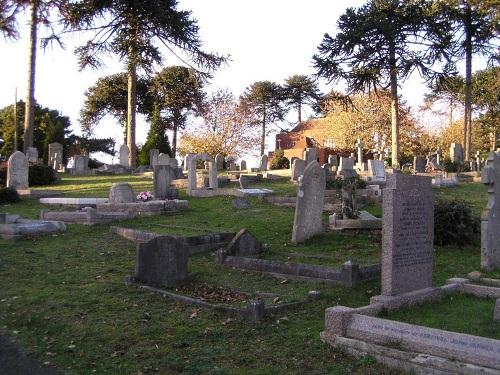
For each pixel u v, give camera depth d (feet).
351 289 29.50
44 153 174.40
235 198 63.00
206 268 35.27
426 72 111.24
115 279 31.58
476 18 117.60
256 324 23.76
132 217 51.42
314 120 252.62
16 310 26.32
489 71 146.72
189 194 68.28
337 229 46.52
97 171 114.32
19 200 64.13
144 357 20.86
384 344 19.69
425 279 26.86
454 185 80.43
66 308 26.32
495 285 29.66
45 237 42.96
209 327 23.66
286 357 20.34
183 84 159.12
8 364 20.53
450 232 39.96
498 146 181.06
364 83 118.01
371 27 107.14
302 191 43.06
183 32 104.22
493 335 20.35
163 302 27.20
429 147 193.26
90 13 95.96
